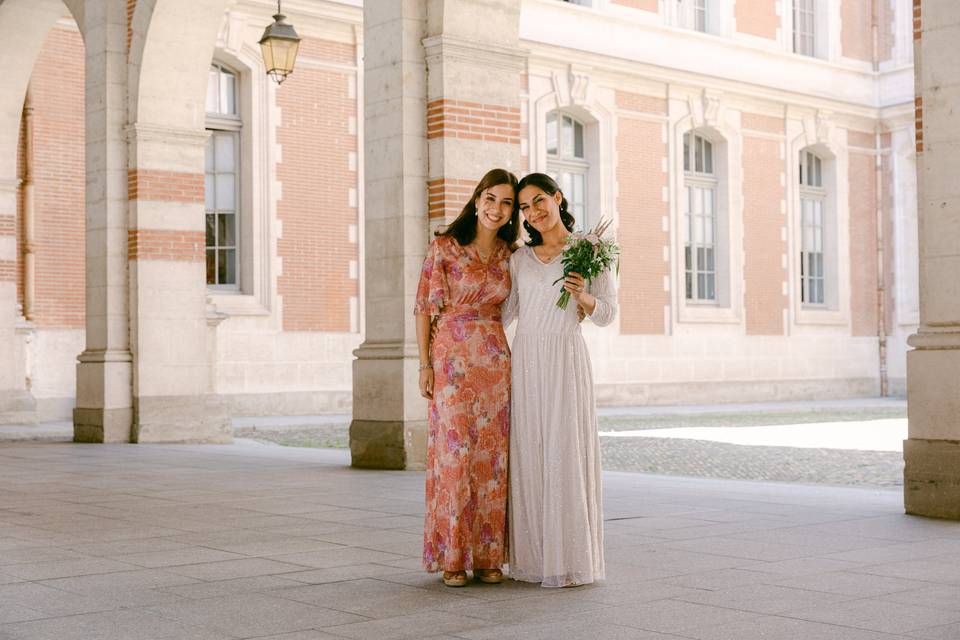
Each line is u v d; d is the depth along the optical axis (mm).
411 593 4582
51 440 13805
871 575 4867
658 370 23656
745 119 25453
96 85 13383
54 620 4074
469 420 4832
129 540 5918
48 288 17203
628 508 7137
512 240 5059
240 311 18562
